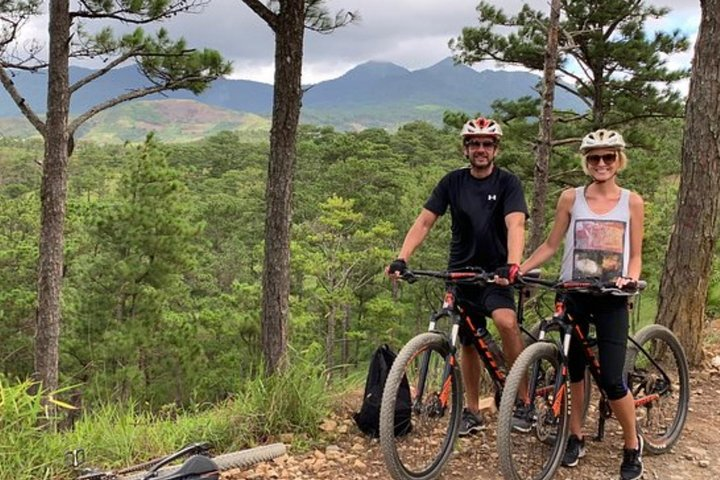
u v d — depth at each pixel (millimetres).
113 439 4195
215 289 37938
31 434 3809
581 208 3922
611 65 18781
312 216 46281
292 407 4574
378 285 34250
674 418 4605
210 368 21844
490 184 3986
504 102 19578
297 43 7328
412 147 71312
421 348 3729
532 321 5465
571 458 4105
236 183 67750
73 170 83062
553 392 3865
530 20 18156
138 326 20453
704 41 5844
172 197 21781
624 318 3855
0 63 10039
